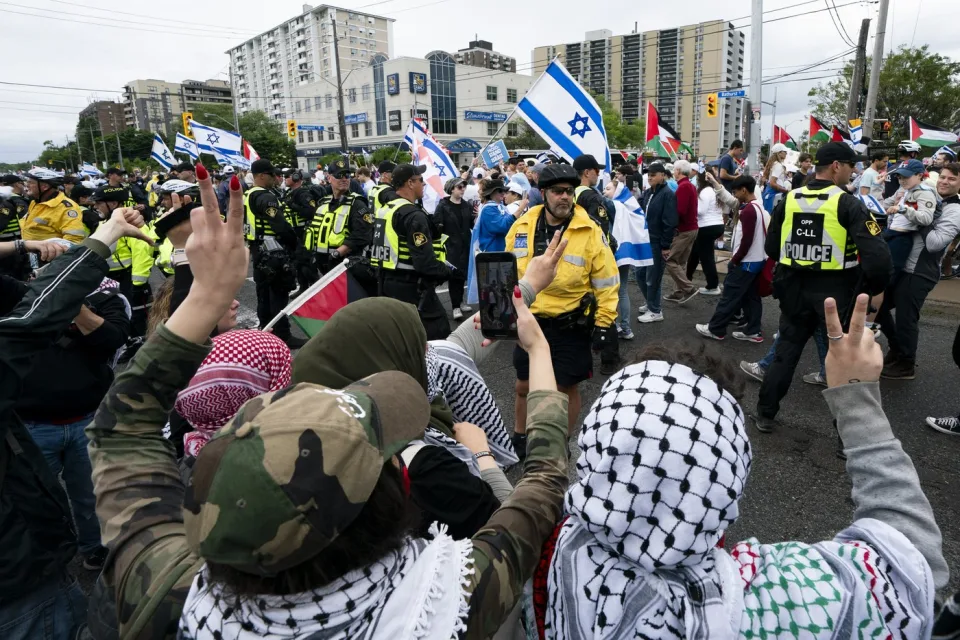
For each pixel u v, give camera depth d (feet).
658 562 2.78
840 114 99.66
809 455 12.17
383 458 2.32
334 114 316.40
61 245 8.00
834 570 2.97
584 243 10.86
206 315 3.13
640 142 242.58
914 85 96.27
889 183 30.09
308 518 2.07
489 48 371.35
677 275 24.67
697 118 327.67
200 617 2.43
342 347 4.35
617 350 16.78
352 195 22.29
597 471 2.89
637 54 330.75
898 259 15.12
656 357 3.31
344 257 21.15
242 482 2.09
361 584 2.34
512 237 11.64
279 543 2.06
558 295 10.91
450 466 4.07
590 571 3.03
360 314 4.44
